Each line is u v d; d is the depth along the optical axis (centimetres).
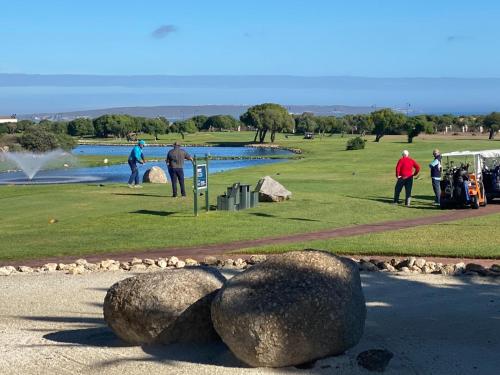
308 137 11769
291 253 761
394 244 1571
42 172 4975
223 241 1669
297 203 2397
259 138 12081
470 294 1116
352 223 1958
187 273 827
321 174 3853
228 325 717
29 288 1232
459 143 7712
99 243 1662
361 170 4166
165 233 1791
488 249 1490
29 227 1919
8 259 1516
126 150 9288
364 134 12412
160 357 779
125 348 816
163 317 800
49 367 770
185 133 15712
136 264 1405
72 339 890
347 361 733
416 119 10856
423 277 1252
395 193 2428
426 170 4128
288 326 696
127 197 2598
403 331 888
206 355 776
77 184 3516
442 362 761
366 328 897
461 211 2269
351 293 729
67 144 8588
